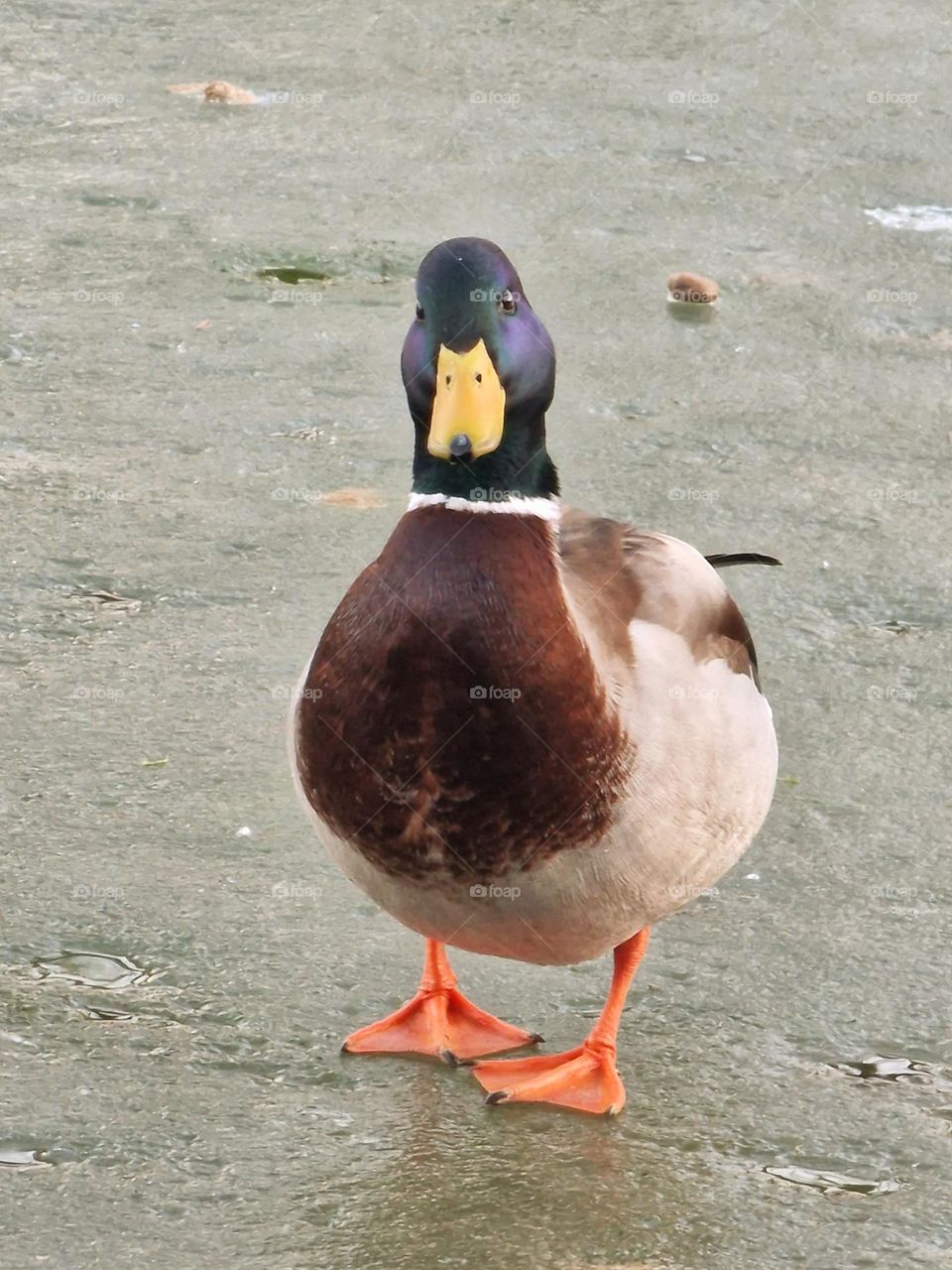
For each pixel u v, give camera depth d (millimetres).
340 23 16562
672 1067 5734
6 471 9422
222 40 16172
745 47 16172
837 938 6328
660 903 5418
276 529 8984
